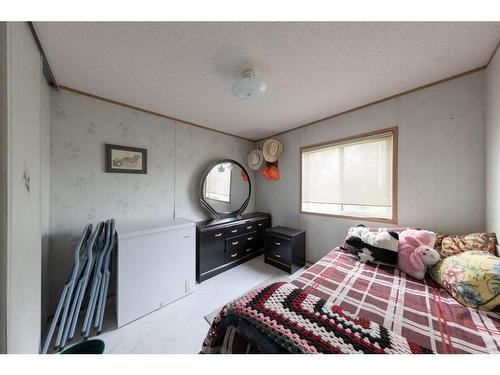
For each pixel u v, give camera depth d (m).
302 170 2.84
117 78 1.56
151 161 2.25
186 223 2.03
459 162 1.60
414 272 1.38
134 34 1.10
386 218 2.04
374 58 1.35
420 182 1.79
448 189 1.66
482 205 1.51
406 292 1.19
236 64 1.40
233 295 2.02
